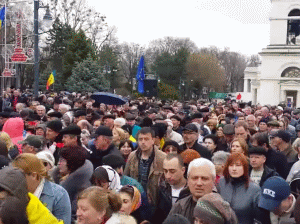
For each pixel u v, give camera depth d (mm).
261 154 5828
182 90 75312
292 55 52625
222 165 5777
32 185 3957
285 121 12969
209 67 72000
